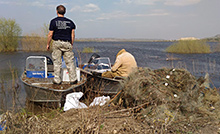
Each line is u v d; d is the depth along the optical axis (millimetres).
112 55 19766
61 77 6133
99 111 3770
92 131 3184
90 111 3941
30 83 5852
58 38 5629
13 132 3281
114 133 3189
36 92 5637
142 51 25922
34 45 21719
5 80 7988
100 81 6727
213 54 20938
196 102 3738
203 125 3326
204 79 4332
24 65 12367
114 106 4266
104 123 3477
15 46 21797
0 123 3430
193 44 22922
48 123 3635
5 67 11555
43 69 6625
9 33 21234
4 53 19047
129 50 27859
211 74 9836
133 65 6574
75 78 5965
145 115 3576
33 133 3246
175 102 3588
